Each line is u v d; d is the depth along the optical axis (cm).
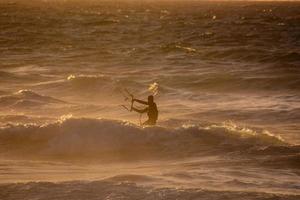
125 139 6094
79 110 9231
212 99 10825
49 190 4153
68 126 6184
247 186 4584
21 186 4234
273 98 10875
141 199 4012
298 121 8575
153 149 5997
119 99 10919
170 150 5972
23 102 9444
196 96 11156
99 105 9638
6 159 5625
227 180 4762
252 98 10919
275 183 4725
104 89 11338
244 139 6291
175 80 12788
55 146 5997
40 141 6088
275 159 5547
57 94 11250
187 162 5572
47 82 11994
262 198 4100
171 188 4241
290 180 4850
